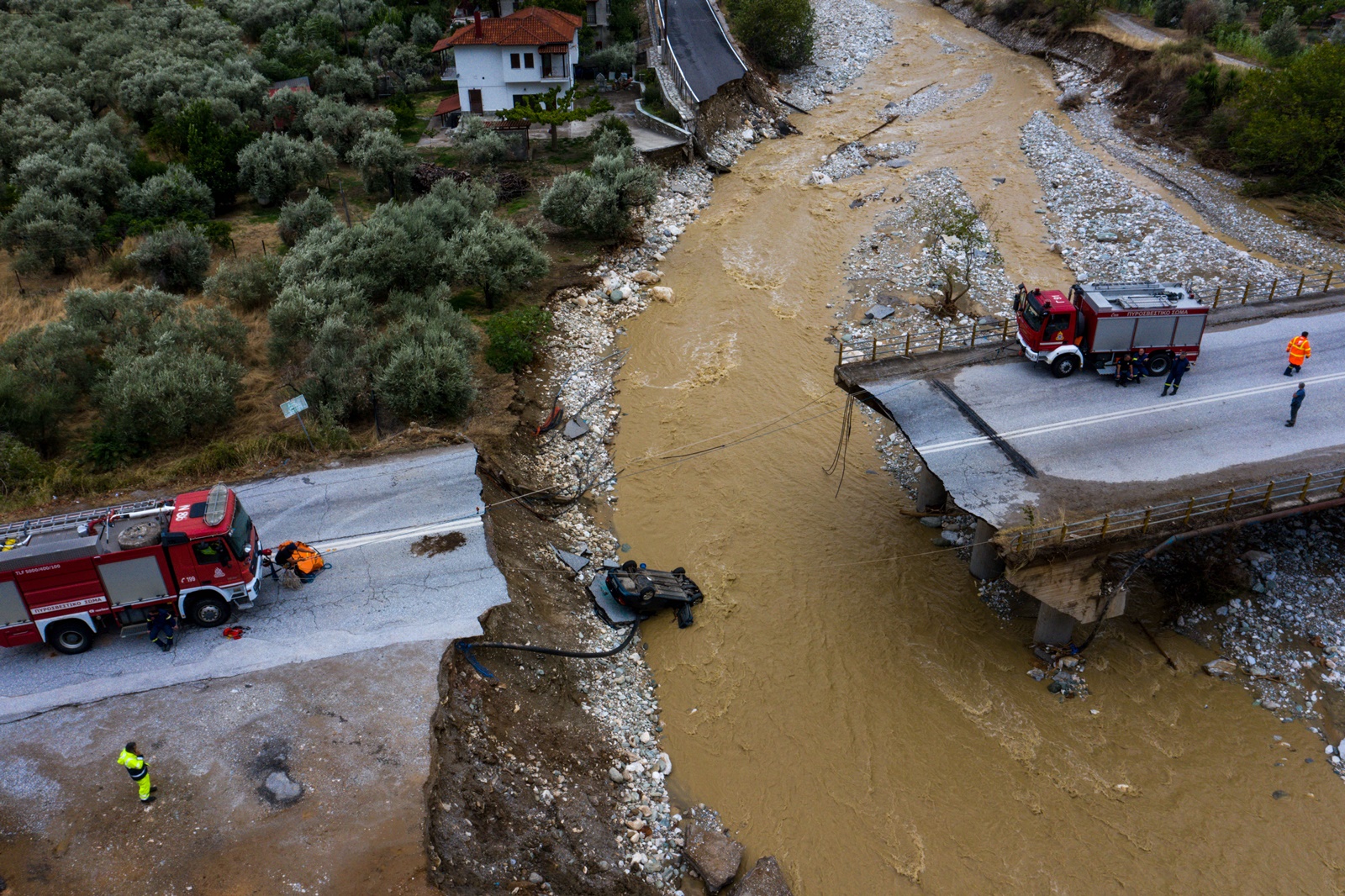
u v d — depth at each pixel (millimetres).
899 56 75375
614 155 48656
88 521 18750
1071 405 25250
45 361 30969
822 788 20031
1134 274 40281
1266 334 28984
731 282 42688
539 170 51188
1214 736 20734
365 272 36531
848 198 50750
